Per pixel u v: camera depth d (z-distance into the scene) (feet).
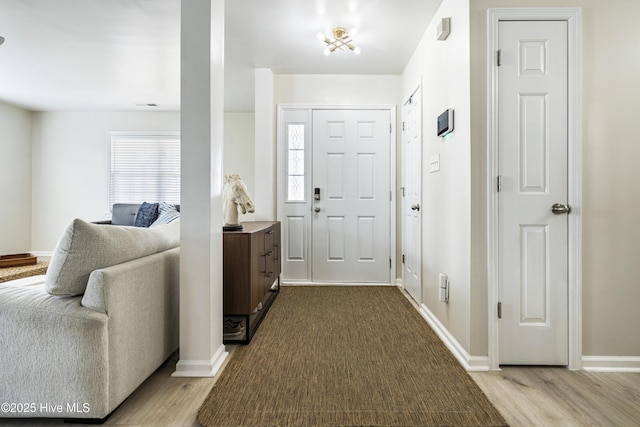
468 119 6.30
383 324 8.36
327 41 9.40
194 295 5.94
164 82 13.41
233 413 4.73
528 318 6.29
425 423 4.54
